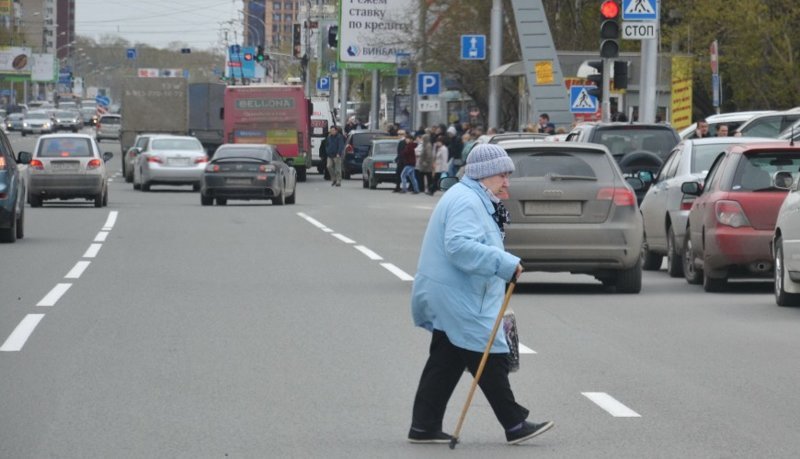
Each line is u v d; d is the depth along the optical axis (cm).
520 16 11356
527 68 11406
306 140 13600
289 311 3678
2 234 6009
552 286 4484
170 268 4903
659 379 2655
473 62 15550
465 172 2042
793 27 10006
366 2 17800
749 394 2492
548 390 2533
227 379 2623
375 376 2664
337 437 2114
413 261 5247
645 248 5225
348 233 6800
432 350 2067
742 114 7556
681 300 4044
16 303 3834
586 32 14175
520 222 4078
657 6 7456
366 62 17888
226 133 13450
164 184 11400
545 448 2039
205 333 3247
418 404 2067
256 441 2081
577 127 6334
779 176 4112
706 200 4322
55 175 8769
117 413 2289
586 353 2984
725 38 10394
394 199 10638
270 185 9256
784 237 3812
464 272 2008
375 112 18525
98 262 5116
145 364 2794
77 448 2025
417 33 16100
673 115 9375
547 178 4094
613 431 2164
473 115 12681
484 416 2284
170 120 15012
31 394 2456
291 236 6556
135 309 3703
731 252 4150
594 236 4088
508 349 2036
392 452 2014
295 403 2388
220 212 8562
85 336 3186
